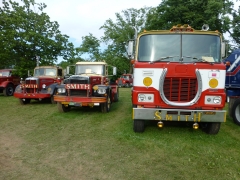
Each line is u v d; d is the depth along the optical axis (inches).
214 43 215.6
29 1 709.9
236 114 275.4
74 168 154.9
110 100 354.6
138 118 202.5
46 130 241.9
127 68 1551.4
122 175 145.4
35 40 679.7
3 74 601.6
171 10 1060.5
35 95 400.2
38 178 141.0
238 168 156.9
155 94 203.9
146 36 220.1
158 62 205.9
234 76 301.3
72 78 309.9
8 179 139.1
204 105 201.3
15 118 299.0
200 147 192.7
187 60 210.1
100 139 211.0
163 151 183.0
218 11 904.3
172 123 266.1
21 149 188.2
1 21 685.9
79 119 290.0
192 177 143.9
